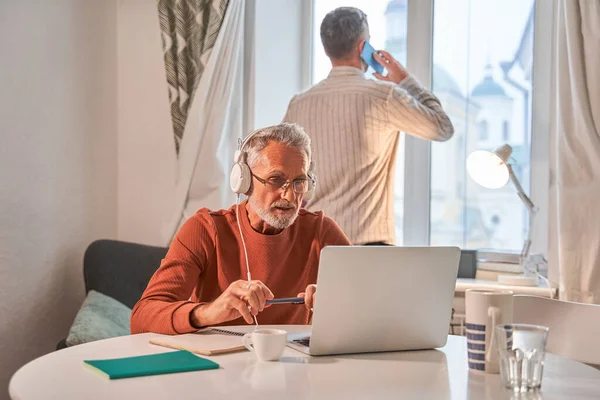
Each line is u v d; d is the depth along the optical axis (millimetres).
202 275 2027
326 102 3146
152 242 3740
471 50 3426
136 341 1657
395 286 1557
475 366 1425
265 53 3678
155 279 1924
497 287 2926
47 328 3424
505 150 2881
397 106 3035
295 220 2104
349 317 1533
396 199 3602
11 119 3193
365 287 1527
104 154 3732
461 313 3008
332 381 1319
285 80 3791
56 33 3428
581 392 1272
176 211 3566
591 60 2770
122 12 3797
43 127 3365
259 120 3668
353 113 3080
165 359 1437
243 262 2006
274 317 2014
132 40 3783
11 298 3221
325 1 3818
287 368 1415
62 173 3480
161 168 3721
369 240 3129
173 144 3678
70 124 3523
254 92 3629
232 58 3514
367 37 3197
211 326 1869
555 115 3062
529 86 3314
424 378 1365
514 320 1950
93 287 3311
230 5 3479
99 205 3709
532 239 3156
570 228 2783
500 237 3367
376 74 3246
